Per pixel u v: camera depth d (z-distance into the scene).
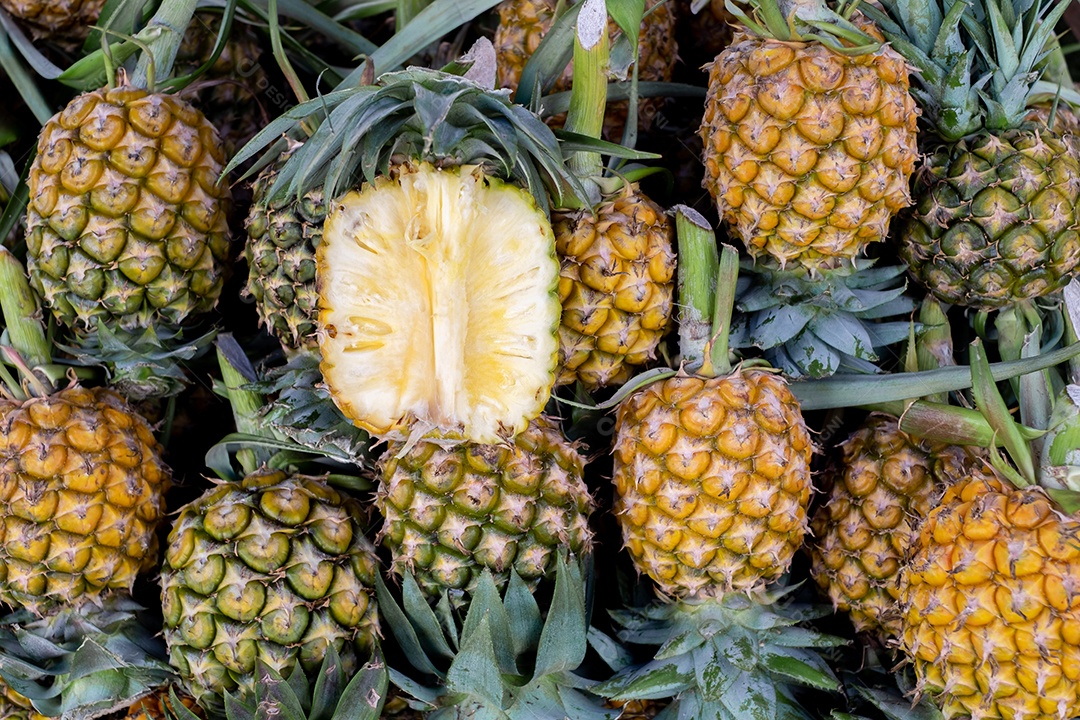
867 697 0.80
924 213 0.83
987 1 0.81
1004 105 0.82
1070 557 0.74
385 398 0.76
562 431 0.83
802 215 0.78
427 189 0.75
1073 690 0.74
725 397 0.78
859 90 0.77
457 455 0.78
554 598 0.77
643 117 0.89
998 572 0.75
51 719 0.84
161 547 0.87
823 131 0.77
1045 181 0.80
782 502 0.78
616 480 0.80
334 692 0.79
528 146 0.76
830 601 0.85
